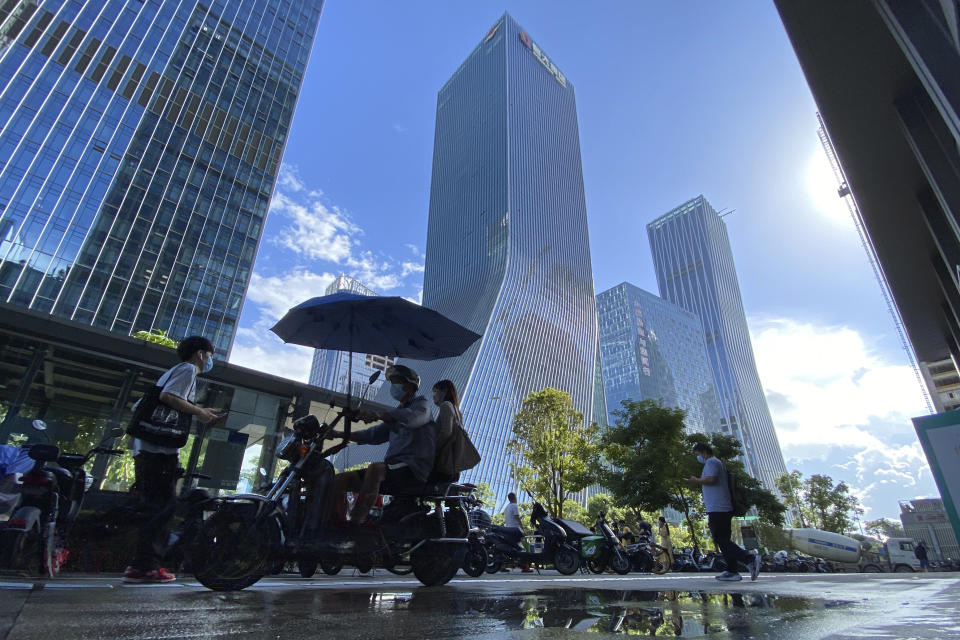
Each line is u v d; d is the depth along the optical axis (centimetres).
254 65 6688
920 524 5697
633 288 14250
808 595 336
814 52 1364
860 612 238
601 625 194
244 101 6400
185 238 5350
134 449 386
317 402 1088
